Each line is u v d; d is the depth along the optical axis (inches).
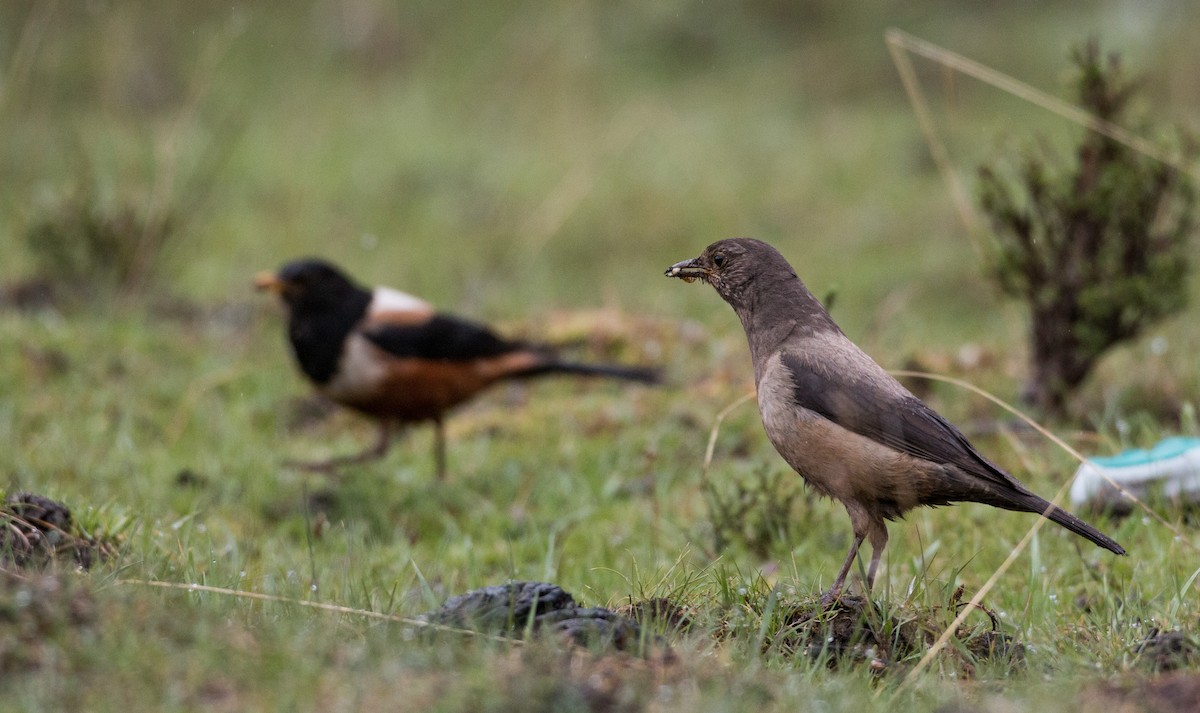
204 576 293.6
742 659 256.8
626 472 463.5
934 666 263.4
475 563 382.3
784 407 309.6
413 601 306.2
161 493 431.8
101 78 949.2
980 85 1071.6
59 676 212.5
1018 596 326.0
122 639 223.3
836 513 406.3
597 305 706.8
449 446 514.6
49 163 812.0
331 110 1019.3
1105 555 358.9
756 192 904.3
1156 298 464.8
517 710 211.9
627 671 235.0
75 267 644.7
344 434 537.6
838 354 312.8
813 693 234.4
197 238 743.7
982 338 624.1
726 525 388.5
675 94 1095.0
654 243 829.2
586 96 1069.8
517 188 890.1
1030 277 481.1
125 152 817.5
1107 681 243.6
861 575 317.7
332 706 208.5
